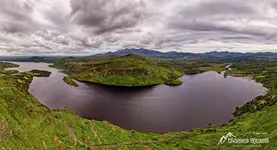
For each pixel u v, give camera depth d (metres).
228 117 193.12
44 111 125.12
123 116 193.62
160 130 160.50
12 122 98.44
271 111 164.62
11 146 85.44
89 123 134.75
